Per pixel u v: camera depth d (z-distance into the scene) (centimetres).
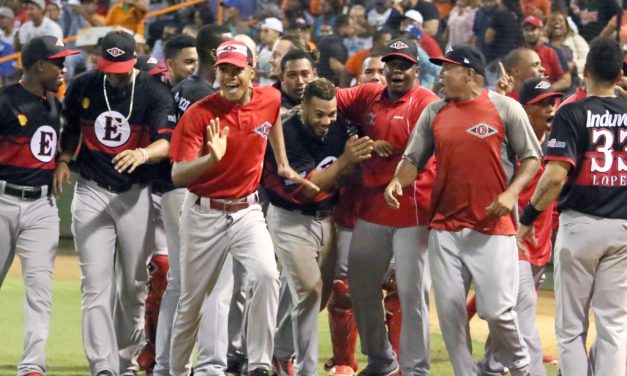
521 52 3362
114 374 2727
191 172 2450
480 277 2466
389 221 2702
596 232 2361
